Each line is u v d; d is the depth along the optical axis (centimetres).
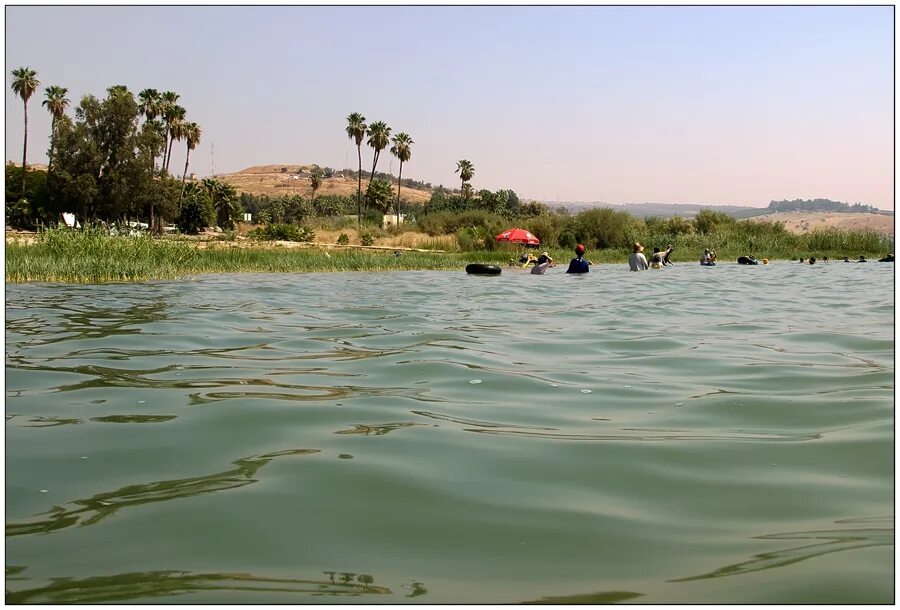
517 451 397
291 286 1781
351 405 505
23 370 629
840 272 2644
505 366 659
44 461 376
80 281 1852
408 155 8550
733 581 243
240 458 382
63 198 5966
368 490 334
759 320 1030
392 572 250
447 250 4975
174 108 7069
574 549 270
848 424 451
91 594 233
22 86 6550
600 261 3991
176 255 2522
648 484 344
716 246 5097
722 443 411
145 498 322
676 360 693
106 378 597
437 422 460
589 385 575
